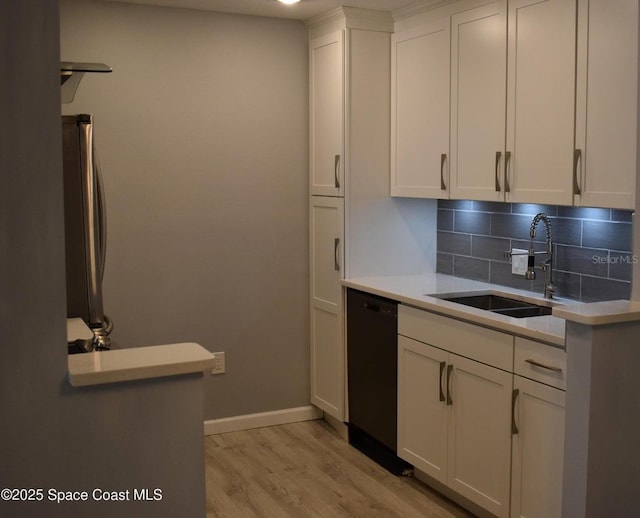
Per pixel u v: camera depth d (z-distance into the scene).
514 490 2.97
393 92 4.09
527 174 3.21
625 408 2.56
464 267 4.16
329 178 4.22
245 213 4.32
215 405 4.38
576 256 3.40
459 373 3.26
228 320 4.34
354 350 4.11
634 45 2.68
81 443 1.93
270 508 3.43
